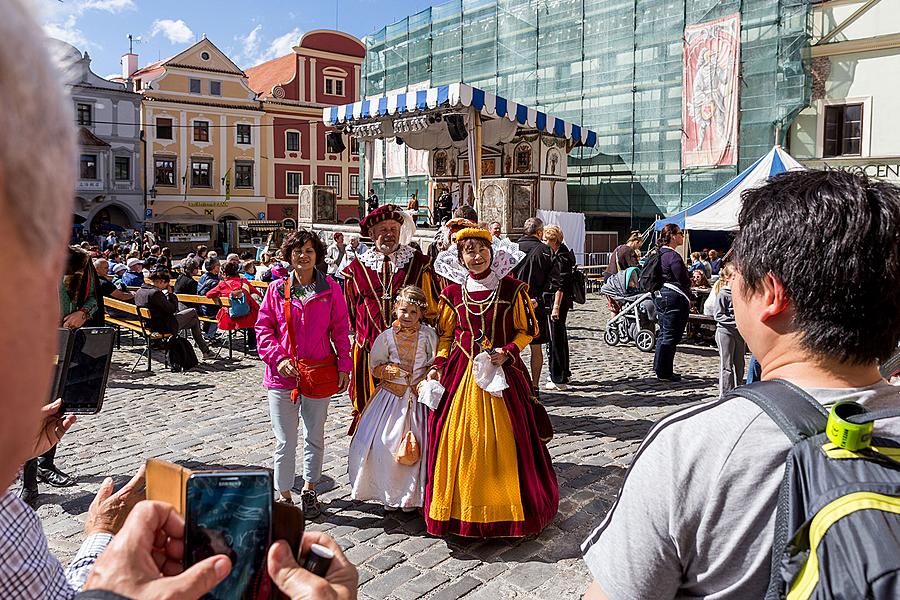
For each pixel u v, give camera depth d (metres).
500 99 19.22
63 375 1.94
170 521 0.85
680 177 23.03
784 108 20.53
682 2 22.52
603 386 7.95
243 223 39.38
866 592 0.80
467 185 25.23
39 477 4.88
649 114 23.67
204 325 10.95
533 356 7.16
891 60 19.22
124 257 16.89
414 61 30.14
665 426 1.15
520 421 3.99
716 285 6.74
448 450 3.90
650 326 10.21
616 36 24.27
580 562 3.75
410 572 3.65
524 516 3.85
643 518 1.11
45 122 0.52
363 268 4.54
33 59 0.51
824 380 1.10
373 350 4.21
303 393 4.17
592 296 18.47
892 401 1.07
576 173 25.56
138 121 39.25
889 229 1.07
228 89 41.94
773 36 20.66
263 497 0.86
